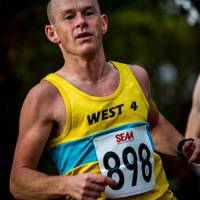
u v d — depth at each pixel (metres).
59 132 9.42
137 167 9.39
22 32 17.53
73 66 9.54
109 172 9.27
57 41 9.78
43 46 18.97
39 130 9.26
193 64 28.89
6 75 16.55
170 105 25.44
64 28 9.45
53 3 9.62
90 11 9.41
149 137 9.70
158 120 10.60
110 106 9.41
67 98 9.30
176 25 22.67
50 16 9.73
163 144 10.55
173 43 25.83
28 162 9.23
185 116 17.61
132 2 20.66
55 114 9.30
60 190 8.61
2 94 16.42
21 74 18.52
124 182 9.30
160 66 27.47
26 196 9.12
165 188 9.84
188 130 12.36
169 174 16.53
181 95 28.69
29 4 16.62
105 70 9.68
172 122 22.25
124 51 21.48
